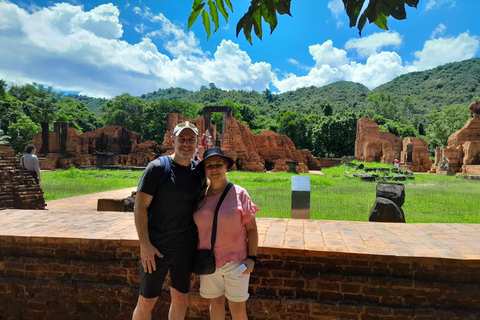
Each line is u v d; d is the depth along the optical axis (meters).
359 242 4.57
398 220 7.01
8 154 9.31
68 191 13.48
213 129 38.81
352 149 54.62
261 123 72.88
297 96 176.12
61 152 39.03
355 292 4.08
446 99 124.94
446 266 3.95
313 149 57.16
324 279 4.14
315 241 4.59
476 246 4.40
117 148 42.94
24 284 4.69
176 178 3.07
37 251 4.82
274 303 4.15
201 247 3.14
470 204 11.05
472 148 33.28
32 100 60.25
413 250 4.21
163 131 61.19
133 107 66.19
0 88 54.59
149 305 3.20
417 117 92.69
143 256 3.04
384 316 3.94
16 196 8.74
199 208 3.19
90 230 5.11
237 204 3.10
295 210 6.65
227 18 2.67
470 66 159.00
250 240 3.21
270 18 2.33
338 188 16.16
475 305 3.89
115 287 4.48
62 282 4.62
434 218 8.55
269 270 4.29
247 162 32.84
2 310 4.75
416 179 24.70
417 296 3.97
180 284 3.22
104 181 18.53
